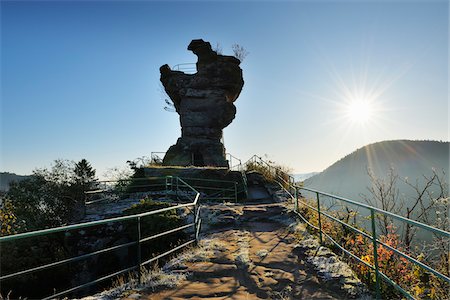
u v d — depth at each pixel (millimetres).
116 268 11281
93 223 4887
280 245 8297
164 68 34938
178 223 10734
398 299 5113
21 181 25750
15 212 22312
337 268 6098
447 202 8375
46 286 12141
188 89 32469
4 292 11492
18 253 12562
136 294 5129
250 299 5062
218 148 31734
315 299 5016
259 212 12789
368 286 5535
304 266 6547
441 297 5332
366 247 7422
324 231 8961
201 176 20125
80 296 10805
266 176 21969
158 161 31109
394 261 6254
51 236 13578
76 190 26000
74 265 11898
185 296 5152
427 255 7109
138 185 19828
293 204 13797
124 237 11758
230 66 33094
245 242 8648
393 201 10109
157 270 6344
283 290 5391
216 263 6758
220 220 11578
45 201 25219
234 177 20391
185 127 32156
